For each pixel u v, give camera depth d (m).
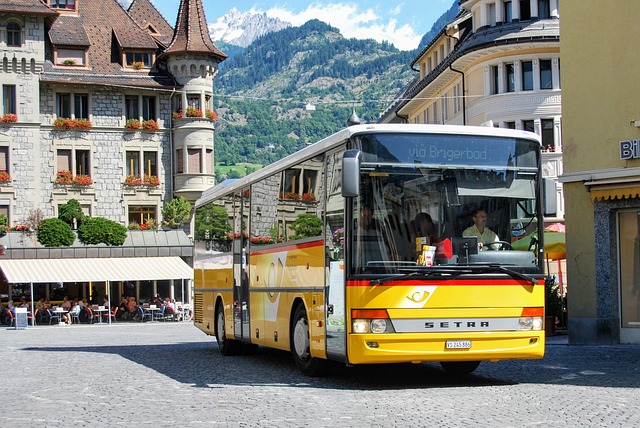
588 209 23.36
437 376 16.19
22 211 61.59
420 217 13.91
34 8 61.78
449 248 13.92
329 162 14.90
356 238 13.80
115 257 61.22
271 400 13.12
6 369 20.27
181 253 62.84
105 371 18.83
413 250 13.82
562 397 12.85
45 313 54.50
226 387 15.02
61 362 21.91
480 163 14.22
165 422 11.29
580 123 23.58
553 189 14.42
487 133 14.30
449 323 13.80
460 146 14.18
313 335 15.46
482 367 17.72
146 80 65.12
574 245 23.64
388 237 13.80
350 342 13.76
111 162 64.19
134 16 73.25
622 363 17.91
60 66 63.97
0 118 61.25
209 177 65.31
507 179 14.27
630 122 22.47
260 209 19.22
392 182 13.92
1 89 61.62
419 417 11.18
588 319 23.23
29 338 37.34
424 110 66.62
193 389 14.86
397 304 13.66
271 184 18.42
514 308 14.06
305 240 15.96
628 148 22.36
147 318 57.03
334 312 14.44
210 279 24.09
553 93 49.94
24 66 62.03
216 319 23.34
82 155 63.94
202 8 66.88
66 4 66.06
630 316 22.86
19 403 13.73
